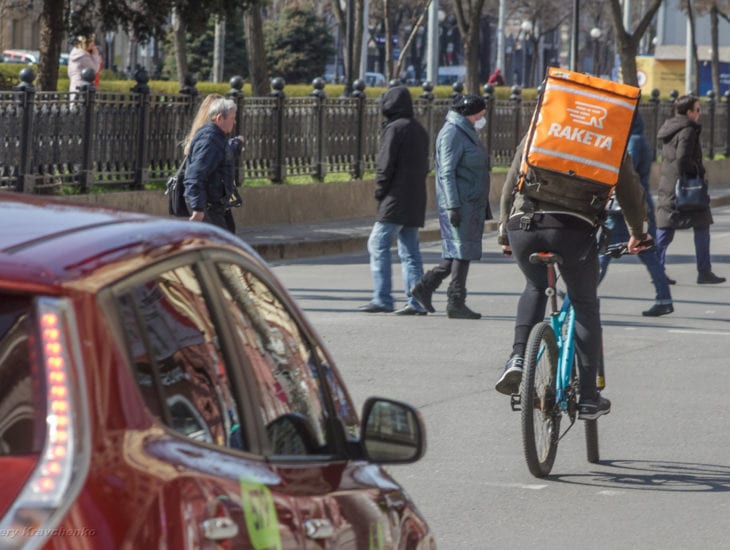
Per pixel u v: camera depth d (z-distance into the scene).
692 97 40.06
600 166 18.81
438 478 19.41
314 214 59.69
